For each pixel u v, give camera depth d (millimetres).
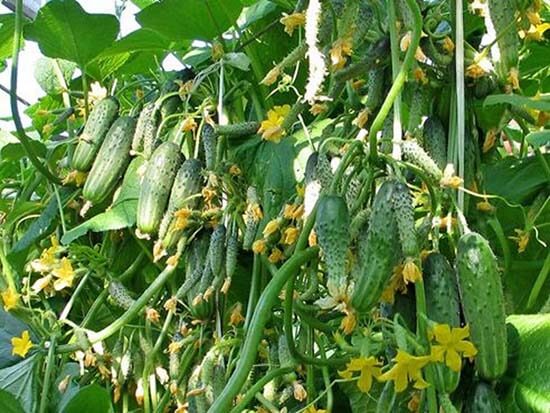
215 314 1262
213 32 1358
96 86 1446
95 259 1374
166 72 1474
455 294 968
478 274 942
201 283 1234
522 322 1035
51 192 1510
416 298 936
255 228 1229
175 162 1273
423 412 985
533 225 1226
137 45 1485
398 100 989
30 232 1413
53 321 1311
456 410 924
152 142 1316
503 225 1298
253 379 1276
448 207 1054
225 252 1229
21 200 1507
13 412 1207
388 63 1080
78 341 1265
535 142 1148
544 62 1413
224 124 1298
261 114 1369
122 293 1349
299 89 1443
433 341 930
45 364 1317
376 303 953
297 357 1062
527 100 1045
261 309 991
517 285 1294
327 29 1029
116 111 1385
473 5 1083
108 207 1416
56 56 1425
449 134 1066
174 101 1360
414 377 901
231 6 1334
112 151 1331
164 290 1389
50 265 1336
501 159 1334
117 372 1309
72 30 1379
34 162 1369
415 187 1051
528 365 992
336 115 1378
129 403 1402
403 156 987
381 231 931
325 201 960
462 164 1016
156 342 1304
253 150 1312
